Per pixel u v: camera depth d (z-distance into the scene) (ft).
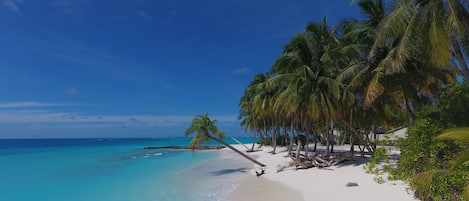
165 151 229.66
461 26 34.63
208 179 80.48
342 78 69.31
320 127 134.82
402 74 65.21
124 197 60.13
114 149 265.95
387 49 63.67
